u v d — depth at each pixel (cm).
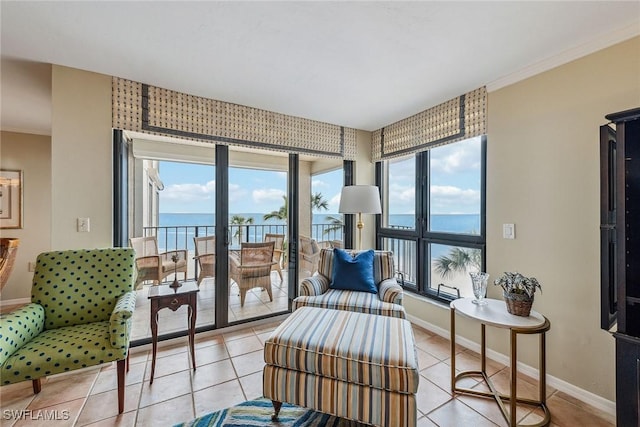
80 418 162
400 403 133
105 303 199
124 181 248
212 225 288
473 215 262
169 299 204
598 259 177
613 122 134
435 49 188
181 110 258
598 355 177
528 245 212
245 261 304
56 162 213
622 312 132
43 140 380
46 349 156
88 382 197
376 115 315
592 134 179
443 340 268
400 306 226
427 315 294
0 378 142
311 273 346
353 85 242
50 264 196
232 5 148
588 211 182
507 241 226
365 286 259
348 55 196
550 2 144
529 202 212
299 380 147
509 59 200
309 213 346
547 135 201
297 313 193
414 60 202
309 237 345
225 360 229
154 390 188
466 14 154
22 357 149
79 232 220
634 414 125
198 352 242
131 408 170
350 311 216
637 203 136
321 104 284
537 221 207
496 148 233
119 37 177
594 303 179
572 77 188
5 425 157
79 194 220
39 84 242
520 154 217
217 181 288
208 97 268
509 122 224
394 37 175
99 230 226
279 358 151
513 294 172
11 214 362
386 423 134
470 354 241
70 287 195
